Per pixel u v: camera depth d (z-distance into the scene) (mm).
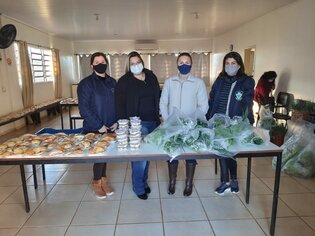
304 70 4152
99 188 2496
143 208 2328
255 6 4766
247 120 2088
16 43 5797
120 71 10508
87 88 2373
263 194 2547
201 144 1842
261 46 5758
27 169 3273
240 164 3322
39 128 5730
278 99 4750
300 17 4227
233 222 2107
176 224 2094
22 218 2197
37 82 6902
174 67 10547
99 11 5000
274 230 1945
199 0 4301
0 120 4613
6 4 4352
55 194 2609
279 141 3803
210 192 2602
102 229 2039
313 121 3502
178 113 2102
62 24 6320
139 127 2027
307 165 2877
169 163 2502
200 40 10320
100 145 1943
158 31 7949
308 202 2387
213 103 2482
